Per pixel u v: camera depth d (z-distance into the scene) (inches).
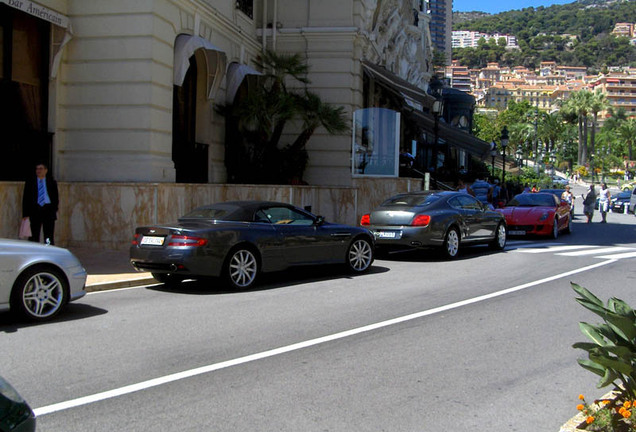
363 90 930.1
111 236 503.2
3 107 482.0
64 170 538.6
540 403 182.5
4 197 437.4
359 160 818.8
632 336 160.9
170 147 560.4
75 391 187.0
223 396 184.4
